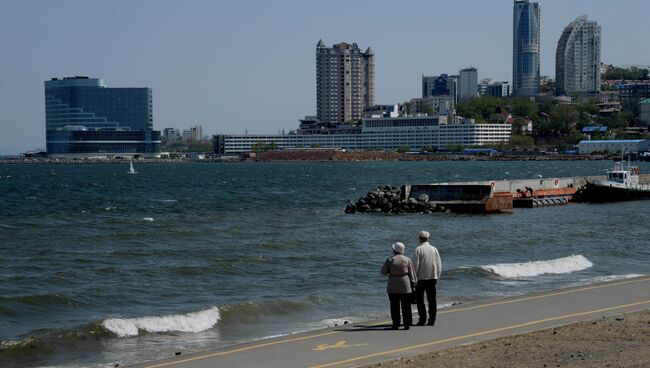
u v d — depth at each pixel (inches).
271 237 2393.0
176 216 3280.0
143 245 2196.1
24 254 2003.0
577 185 4119.1
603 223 2876.5
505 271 1652.3
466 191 3390.7
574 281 1561.3
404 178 7706.7
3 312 1286.9
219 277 1649.9
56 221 3004.4
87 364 982.4
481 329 1037.2
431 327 1049.5
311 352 931.3
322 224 2849.4
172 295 1457.9
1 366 978.7
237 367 877.2
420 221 2970.0
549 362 870.4
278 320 1224.2
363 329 1047.0
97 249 2101.4
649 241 2300.7
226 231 2559.1
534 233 2516.0
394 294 1030.4
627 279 1448.1
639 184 4180.6
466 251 2070.6
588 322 1072.8
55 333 1119.6
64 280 1601.9
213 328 1170.0
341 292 1451.8
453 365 860.6
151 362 911.7
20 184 6752.0
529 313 1138.7
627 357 890.1
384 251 2070.6
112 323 1152.2
